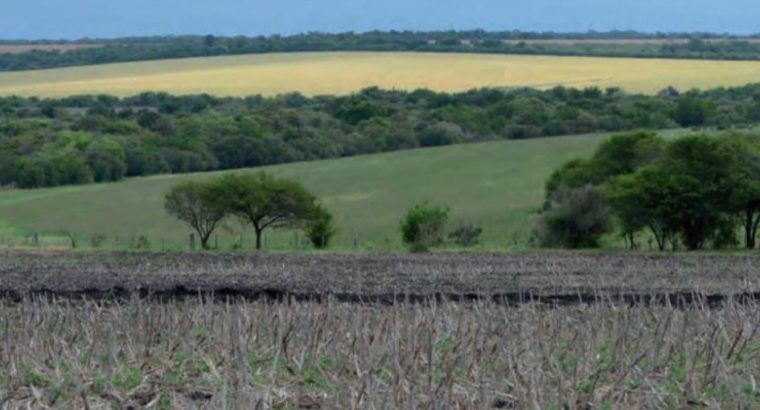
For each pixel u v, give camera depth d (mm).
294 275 58562
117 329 30609
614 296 48000
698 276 58625
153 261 69562
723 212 91062
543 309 36812
